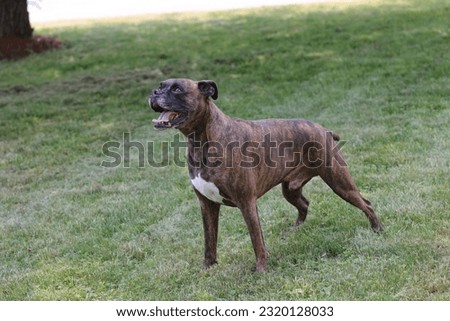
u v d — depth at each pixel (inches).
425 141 362.6
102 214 310.0
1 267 260.2
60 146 429.7
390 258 225.1
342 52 603.5
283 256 243.1
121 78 587.5
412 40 609.0
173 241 273.3
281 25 767.7
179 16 958.4
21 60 704.4
